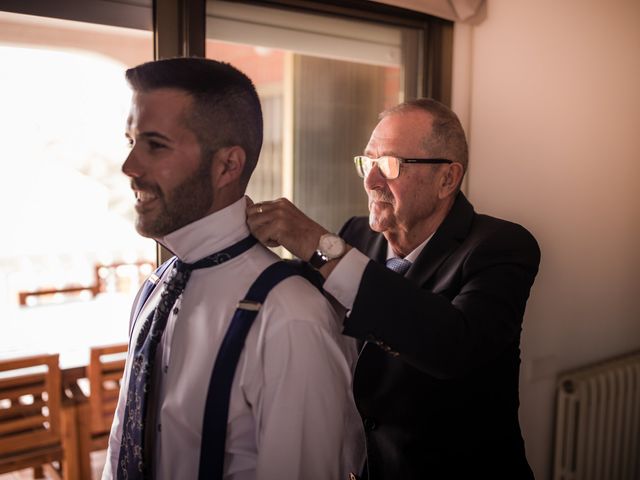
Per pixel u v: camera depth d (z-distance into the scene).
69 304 3.62
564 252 2.35
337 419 0.84
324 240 0.90
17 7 1.40
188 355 0.83
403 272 1.26
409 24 1.93
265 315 0.80
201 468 0.78
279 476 0.78
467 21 1.91
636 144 2.56
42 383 2.30
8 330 3.03
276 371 0.78
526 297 1.09
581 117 2.33
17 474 2.87
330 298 1.13
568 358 2.41
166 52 1.48
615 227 2.52
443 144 1.15
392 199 1.18
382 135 1.17
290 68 1.85
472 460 1.15
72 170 5.93
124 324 3.16
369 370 1.16
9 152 5.76
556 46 2.21
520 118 2.14
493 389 1.16
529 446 2.33
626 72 2.46
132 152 0.77
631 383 2.42
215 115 0.78
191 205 0.80
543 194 2.25
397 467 1.13
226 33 1.63
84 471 2.41
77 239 6.00
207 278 0.86
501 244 1.12
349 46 1.87
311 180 1.95
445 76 1.98
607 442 2.36
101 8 1.49
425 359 0.90
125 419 0.88
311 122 1.92
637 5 2.45
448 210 1.24
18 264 5.49
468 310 0.99
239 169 0.83
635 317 2.67
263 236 0.89
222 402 0.77
